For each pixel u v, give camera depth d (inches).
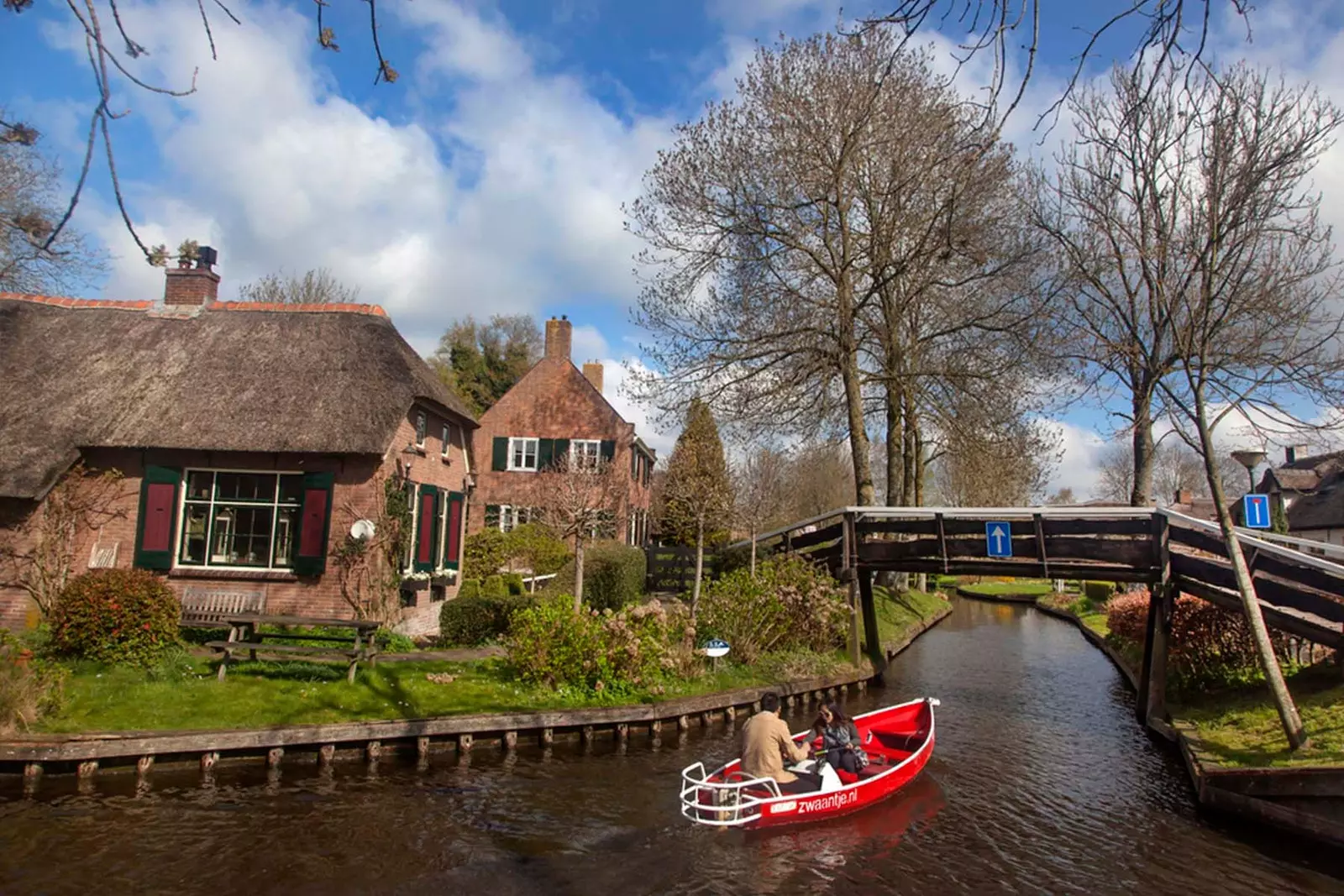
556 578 816.3
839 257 830.5
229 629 570.3
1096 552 578.9
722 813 332.5
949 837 348.5
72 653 458.6
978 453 863.7
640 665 530.0
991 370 814.5
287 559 606.2
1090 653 926.4
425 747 428.8
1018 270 776.9
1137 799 400.8
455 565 764.6
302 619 475.2
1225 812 372.8
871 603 789.9
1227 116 410.6
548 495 937.5
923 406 888.3
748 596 663.8
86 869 286.2
